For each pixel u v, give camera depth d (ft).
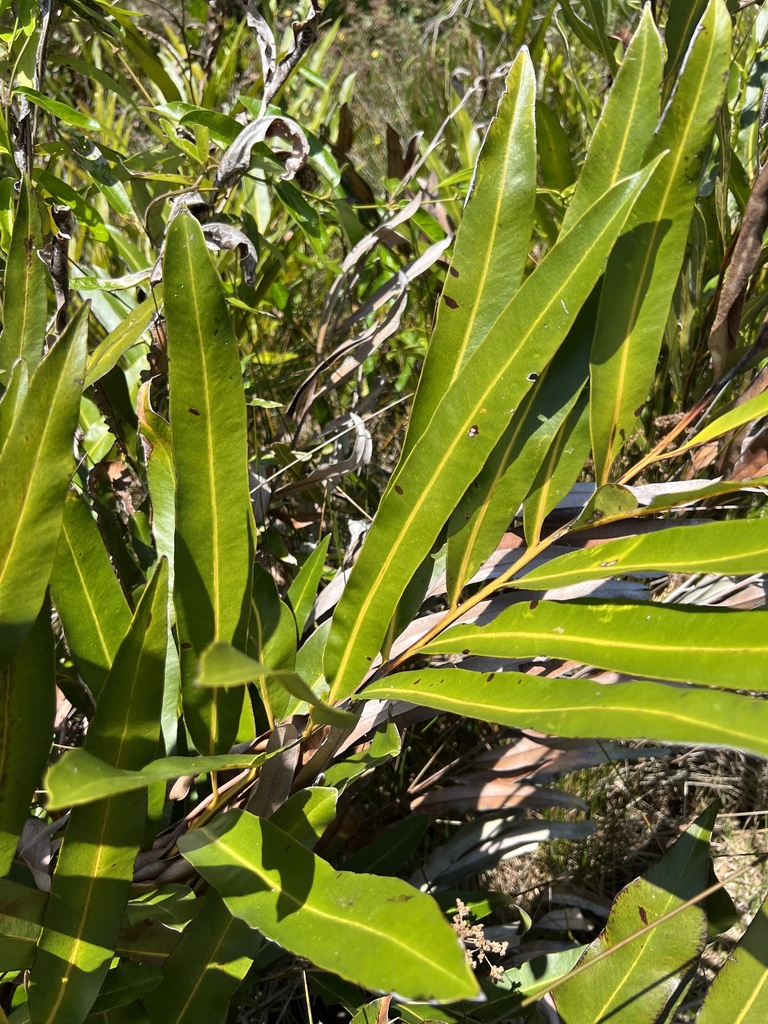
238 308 2.75
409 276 2.38
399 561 1.48
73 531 1.59
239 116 2.49
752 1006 1.61
